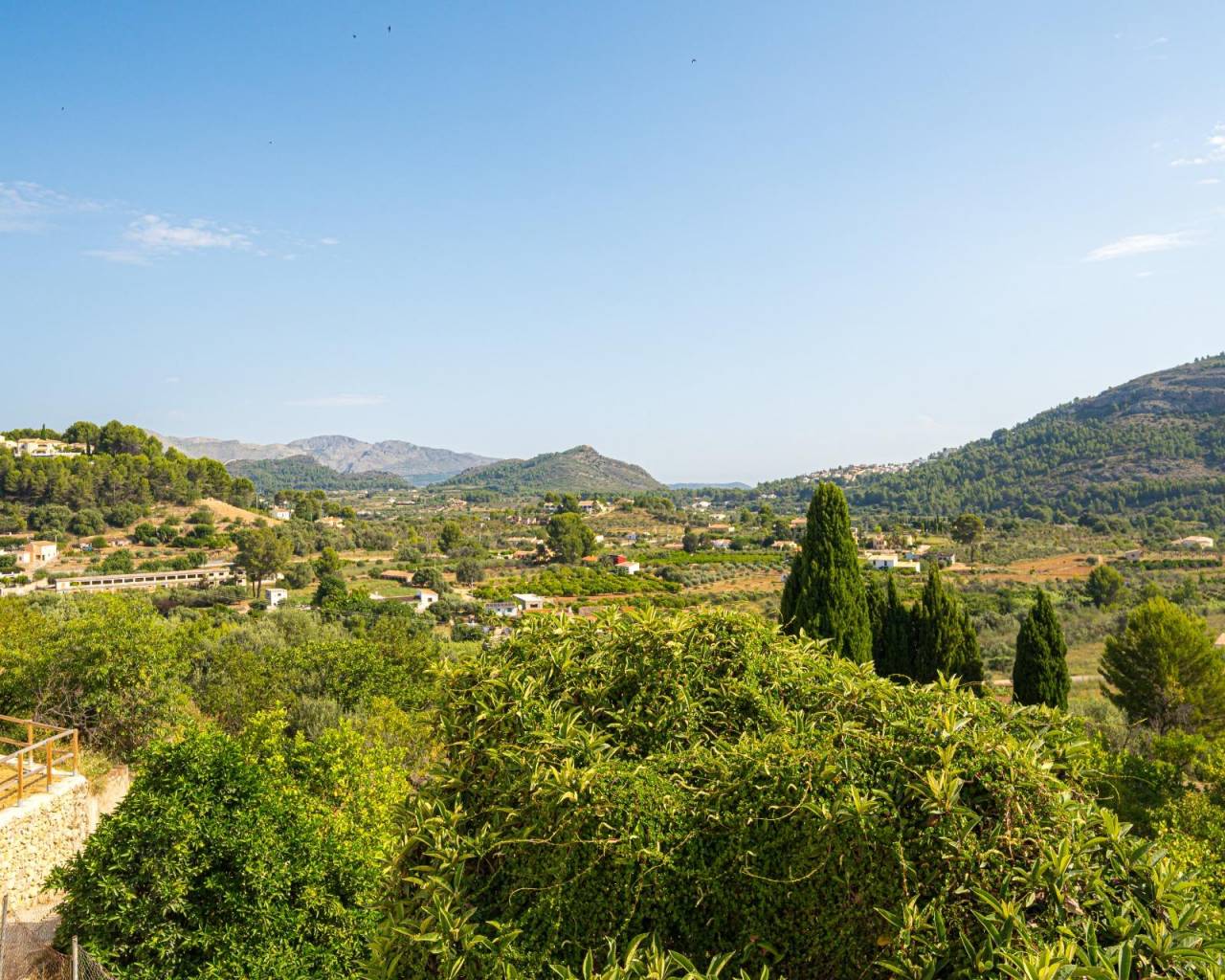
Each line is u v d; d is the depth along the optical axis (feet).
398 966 12.01
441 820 12.45
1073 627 113.09
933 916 9.10
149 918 21.50
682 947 10.39
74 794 31.78
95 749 45.39
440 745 15.07
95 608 66.74
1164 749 42.68
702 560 271.08
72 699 47.01
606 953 10.44
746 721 13.17
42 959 22.12
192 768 23.63
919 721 11.43
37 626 62.28
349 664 68.08
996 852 9.43
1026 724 11.93
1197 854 26.48
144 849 22.16
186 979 21.12
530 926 10.93
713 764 11.40
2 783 31.83
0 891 27.63
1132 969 8.34
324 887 24.00
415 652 76.54
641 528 435.53
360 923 23.57
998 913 8.73
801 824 10.28
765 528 373.61
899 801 10.23
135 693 47.09
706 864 10.54
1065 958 8.05
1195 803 34.65
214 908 22.29
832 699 12.94
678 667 13.88
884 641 48.78
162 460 315.58
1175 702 58.08
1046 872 9.17
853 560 39.81
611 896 10.66
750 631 14.64
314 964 22.62
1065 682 46.39
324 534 330.54
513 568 285.43
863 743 11.11
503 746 12.98
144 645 48.91
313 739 52.85
